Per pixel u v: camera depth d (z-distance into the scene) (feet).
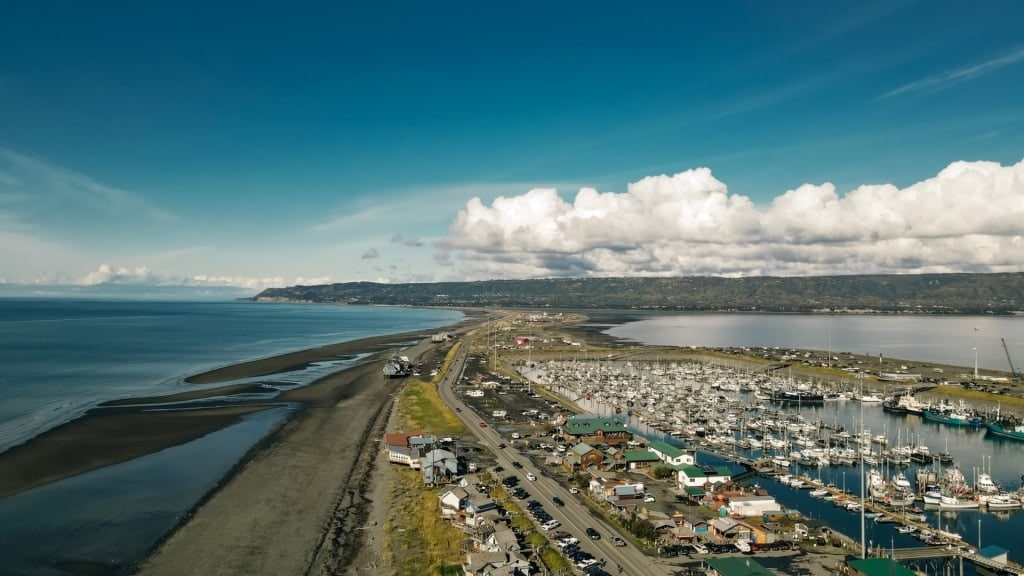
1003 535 298.15
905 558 264.93
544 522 288.92
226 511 297.53
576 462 379.76
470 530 276.82
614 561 249.75
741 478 382.01
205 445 415.23
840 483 378.53
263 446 417.08
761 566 239.30
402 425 495.41
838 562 256.11
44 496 310.45
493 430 488.44
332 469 371.56
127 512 292.81
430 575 234.79
